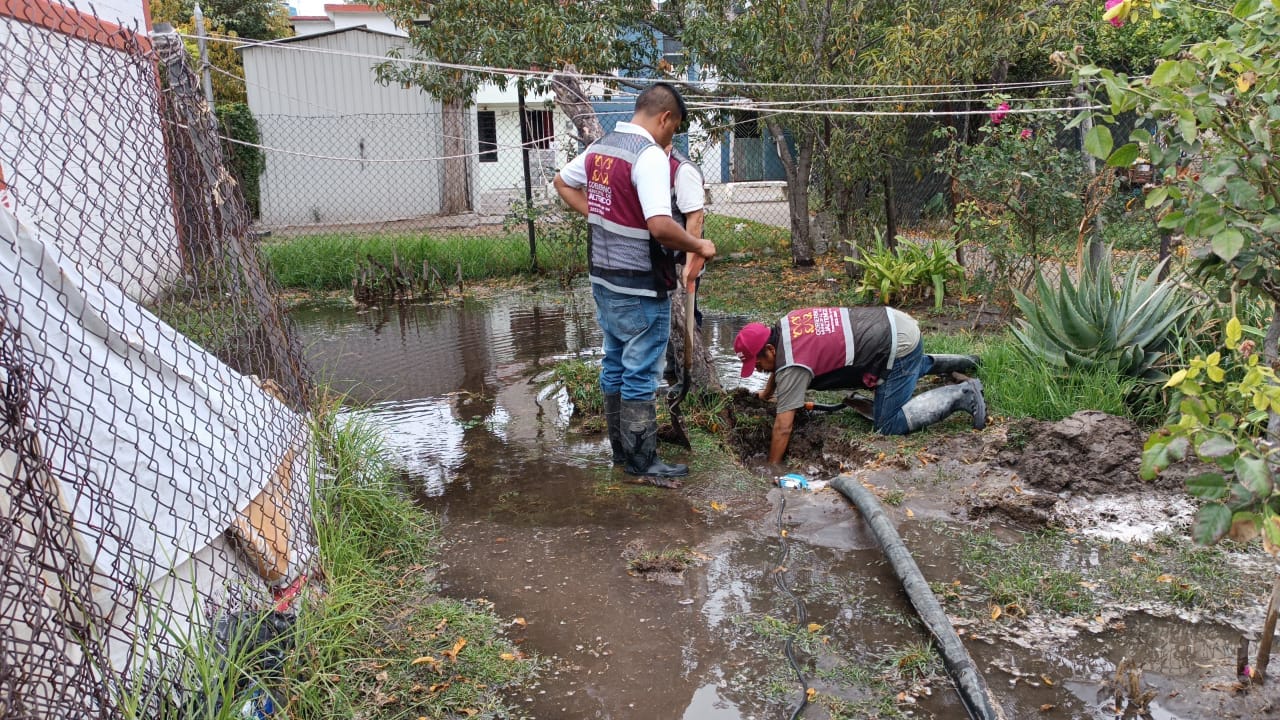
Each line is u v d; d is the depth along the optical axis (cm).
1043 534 365
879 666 273
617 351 431
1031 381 486
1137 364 477
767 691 261
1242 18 223
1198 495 209
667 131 393
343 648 275
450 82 978
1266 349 255
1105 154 232
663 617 303
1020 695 258
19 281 209
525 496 412
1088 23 859
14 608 190
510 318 859
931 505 392
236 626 252
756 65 914
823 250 1136
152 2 1906
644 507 397
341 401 420
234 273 348
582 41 882
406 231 1376
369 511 361
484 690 262
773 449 474
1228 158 221
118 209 285
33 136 497
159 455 254
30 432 197
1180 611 303
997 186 694
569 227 1023
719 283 977
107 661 206
